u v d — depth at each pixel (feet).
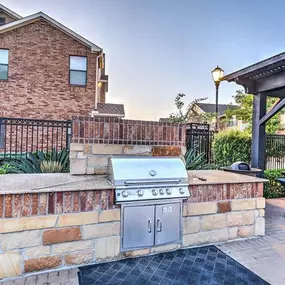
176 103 47.55
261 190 12.64
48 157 18.58
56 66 37.63
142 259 10.00
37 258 8.86
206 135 24.63
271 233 13.12
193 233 11.19
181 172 11.03
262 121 20.79
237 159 25.94
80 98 38.65
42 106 37.04
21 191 8.70
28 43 36.45
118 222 9.95
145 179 10.28
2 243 8.49
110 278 8.61
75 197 9.42
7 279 8.47
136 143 12.82
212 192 11.57
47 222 9.02
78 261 9.38
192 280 8.57
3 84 35.53
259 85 20.53
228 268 9.42
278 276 8.95
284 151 27.84
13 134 34.30
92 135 12.26
